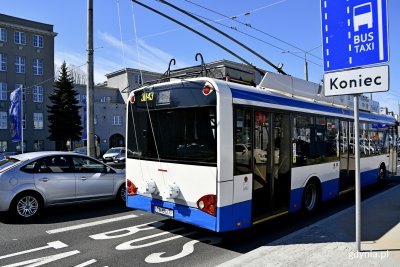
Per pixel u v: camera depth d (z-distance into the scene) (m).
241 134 5.79
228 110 5.55
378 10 4.70
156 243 6.00
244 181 5.77
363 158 10.70
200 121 5.66
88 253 5.48
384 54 4.65
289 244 5.49
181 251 5.59
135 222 7.42
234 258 5.08
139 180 6.66
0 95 47.84
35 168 7.78
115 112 57.88
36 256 5.34
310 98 8.40
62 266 4.95
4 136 47.78
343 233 6.05
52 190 7.91
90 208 8.83
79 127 44.38
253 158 6.02
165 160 6.12
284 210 6.94
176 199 5.91
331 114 8.82
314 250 5.16
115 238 6.28
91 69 12.99
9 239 6.19
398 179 14.60
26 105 49.88
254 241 6.15
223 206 5.36
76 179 8.32
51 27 53.09
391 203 8.86
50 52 52.69
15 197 7.43
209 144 5.49
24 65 50.25
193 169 5.65
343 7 5.00
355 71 4.90
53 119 43.69
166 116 6.22
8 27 48.72
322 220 7.05
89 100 12.95
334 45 5.09
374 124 11.67
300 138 7.53
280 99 6.97
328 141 8.69
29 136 49.91
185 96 5.93
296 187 7.34
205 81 5.67
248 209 5.85
